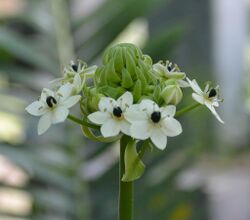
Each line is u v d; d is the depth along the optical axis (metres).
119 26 0.79
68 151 0.74
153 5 0.78
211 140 1.16
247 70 1.22
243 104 1.23
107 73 0.37
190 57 1.12
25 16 0.81
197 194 0.93
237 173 1.19
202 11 1.12
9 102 0.77
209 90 0.38
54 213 0.76
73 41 0.80
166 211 0.78
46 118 0.36
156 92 0.36
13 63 0.78
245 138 1.23
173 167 0.77
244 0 1.20
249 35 1.23
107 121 0.35
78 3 0.82
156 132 0.35
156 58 0.74
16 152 0.72
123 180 0.37
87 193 0.74
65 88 0.37
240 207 1.17
